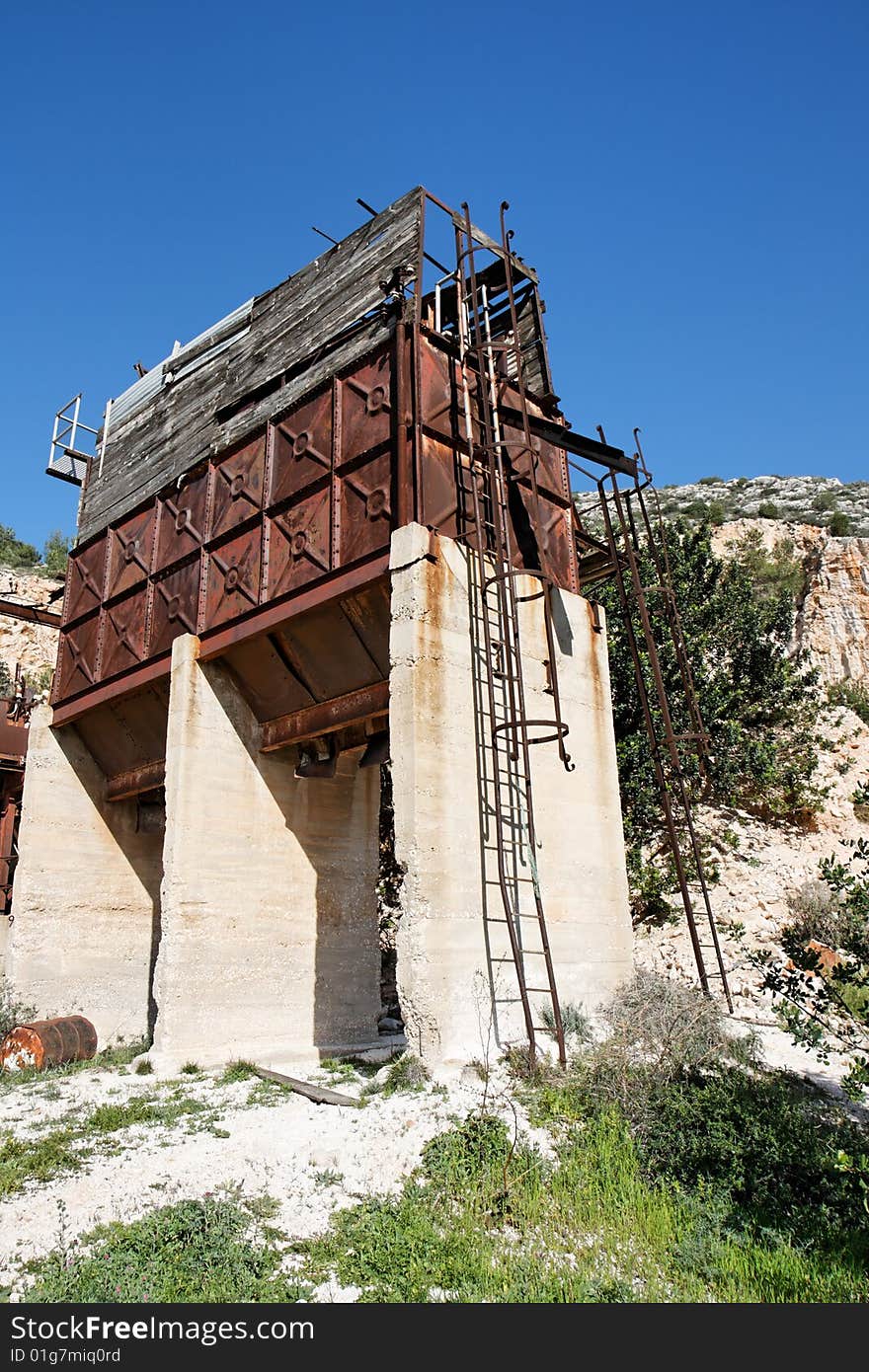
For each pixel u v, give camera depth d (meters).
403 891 10.91
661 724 23.98
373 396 13.45
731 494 94.06
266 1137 9.51
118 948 18.78
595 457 15.38
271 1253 6.52
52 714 19.11
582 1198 7.57
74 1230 7.10
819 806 24.19
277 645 14.60
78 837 18.81
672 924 20.11
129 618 17.86
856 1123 9.35
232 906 14.91
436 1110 9.41
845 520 66.69
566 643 14.87
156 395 19.66
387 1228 6.91
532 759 13.34
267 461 15.12
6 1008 16.70
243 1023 14.62
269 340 16.47
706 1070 10.32
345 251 15.10
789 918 19.38
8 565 57.59
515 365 16.19
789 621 31.28
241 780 15.47
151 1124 10.32
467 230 14.15
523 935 12.23
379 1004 16.77
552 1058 10.96
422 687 11.43
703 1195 7.67
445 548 12.29
